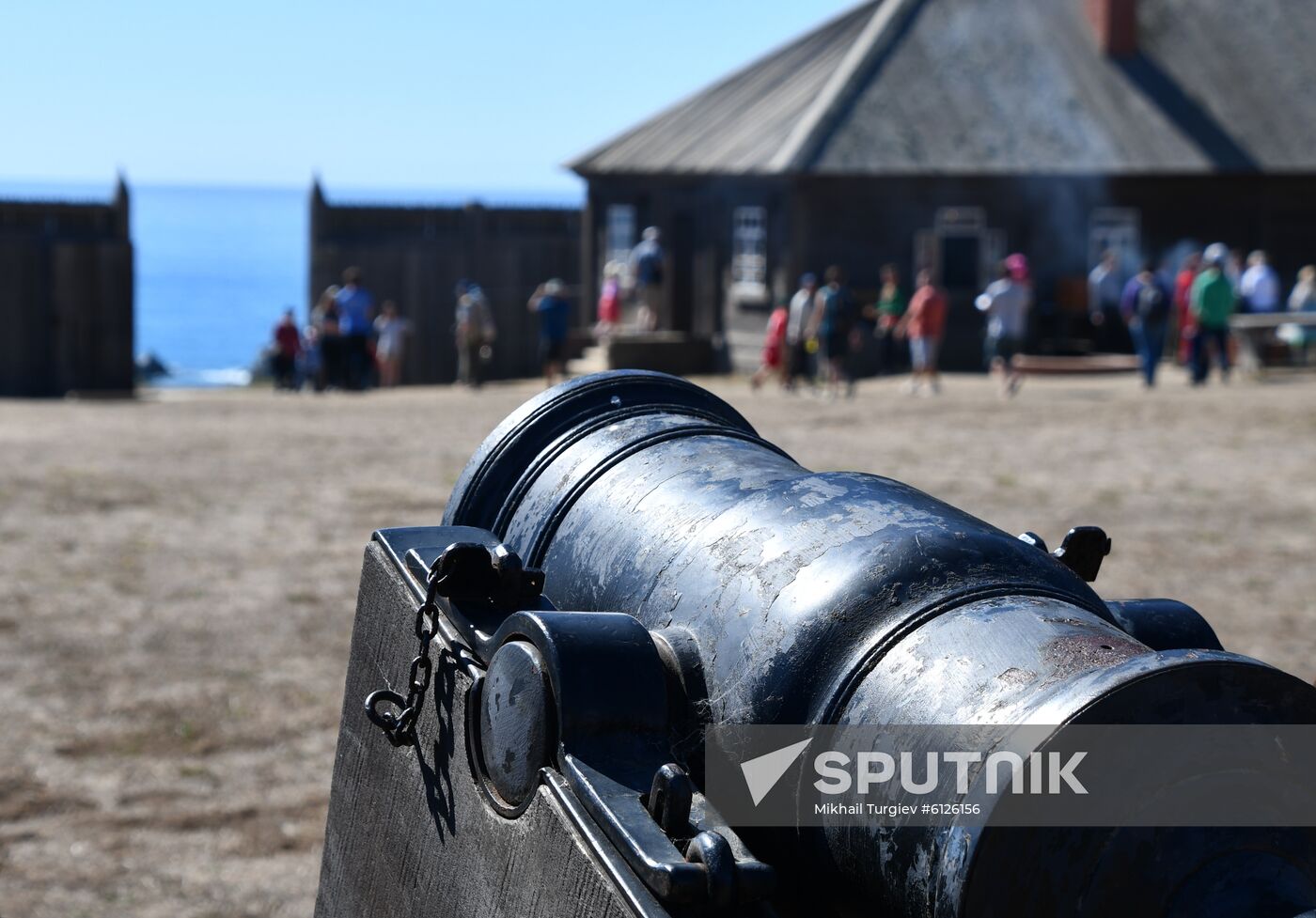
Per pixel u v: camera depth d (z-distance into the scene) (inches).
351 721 135.6
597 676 98.3
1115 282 943.0
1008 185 974.4
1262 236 989.8
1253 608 314.7
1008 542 99.9
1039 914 78.1
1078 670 83.0
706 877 85.2
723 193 1023.6
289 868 200.4
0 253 1037.8
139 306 6402.6
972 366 983.0
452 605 116.0
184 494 471.2
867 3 1147.3
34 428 661.3
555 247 1275.8
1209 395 738.8
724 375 1018.7
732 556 104.8
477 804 107.9
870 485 109.3
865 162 953.5
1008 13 1071.0
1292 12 1088.8
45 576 357.4
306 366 1065.5
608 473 122.1
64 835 208.7
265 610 328.2
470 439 607.5
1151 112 1005.2
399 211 1221.1
